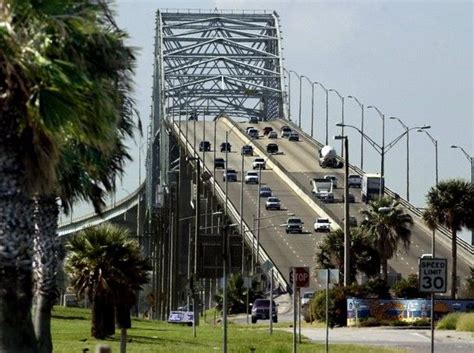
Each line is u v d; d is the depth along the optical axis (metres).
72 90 38.84
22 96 39.62
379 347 101.75
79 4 41.19
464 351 98.69
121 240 101.88
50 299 58.53
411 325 153.75
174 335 123.56
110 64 43.62
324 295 163.75
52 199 58.56
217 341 111.44
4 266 40.50
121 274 101.06
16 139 40.50
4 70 39.19
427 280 64.56
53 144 40.84
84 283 101.56
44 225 58.69
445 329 145.62
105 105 41.50
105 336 110.81
